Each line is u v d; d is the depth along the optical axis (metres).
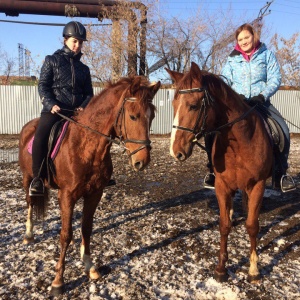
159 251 4.16
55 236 4.55
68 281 3.47
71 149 3.29
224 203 3.53
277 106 19.91
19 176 7.98
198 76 2.96
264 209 5.80
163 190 6.98
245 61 3.96
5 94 17.70
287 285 3.41
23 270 3.67
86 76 3.97
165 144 14.52
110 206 5.83
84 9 18.69
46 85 3.71
